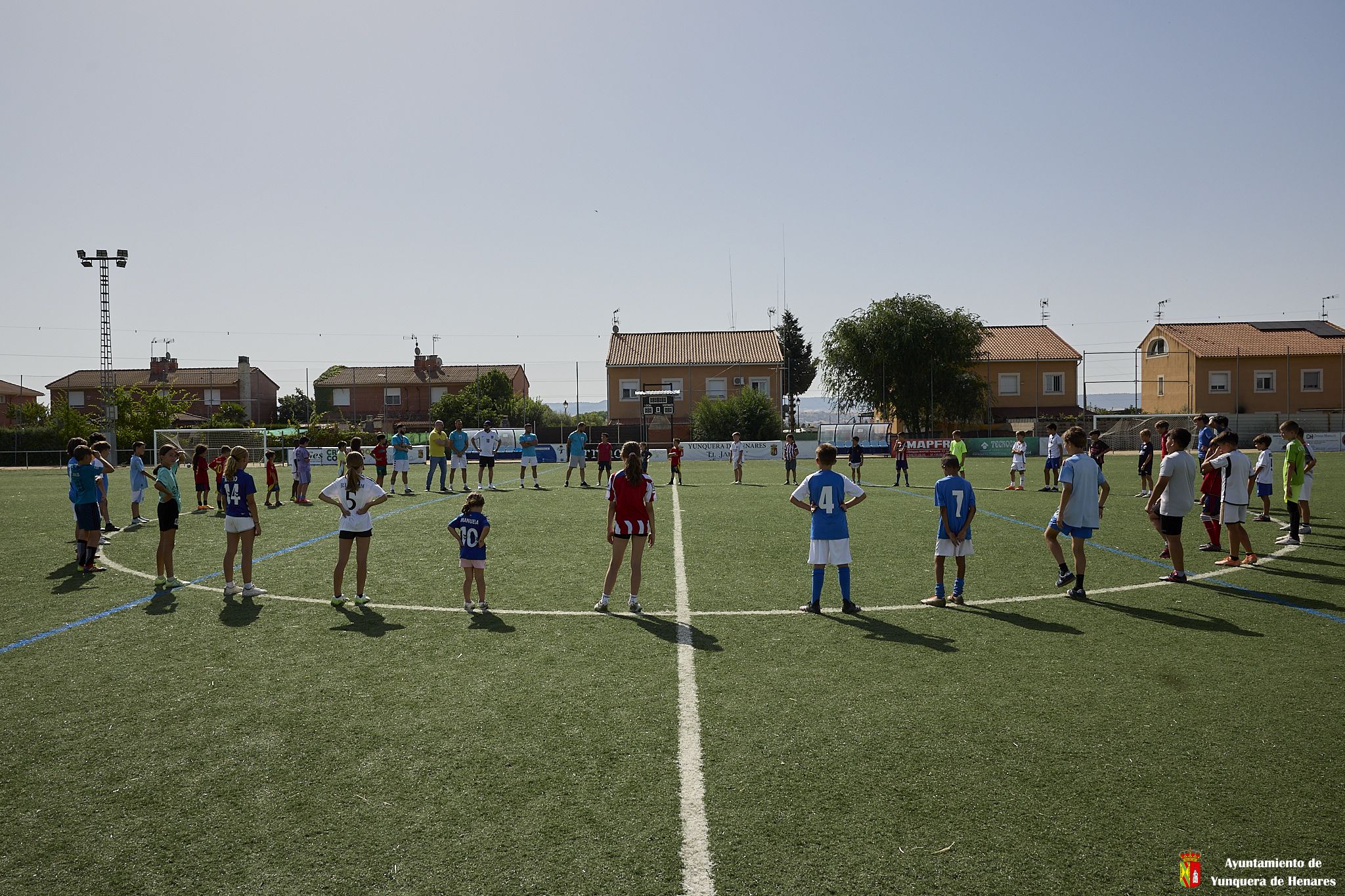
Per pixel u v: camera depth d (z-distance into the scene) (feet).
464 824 12.98
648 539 27.14
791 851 12.12
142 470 49.37
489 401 174.70
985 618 25.64
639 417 172.76
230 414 183.42
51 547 41.47
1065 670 20.36
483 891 11.19
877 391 156.97
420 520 51.08
